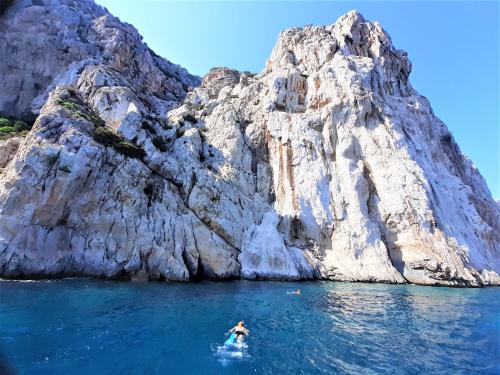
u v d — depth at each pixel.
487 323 20.58
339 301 25.59
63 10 70.69
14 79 60.66
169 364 12.45
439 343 16.47
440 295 30.44
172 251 31.98
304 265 37.59
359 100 48.22
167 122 48.31
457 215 46.38
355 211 41.78
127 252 29.84
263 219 41.09
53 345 13.28
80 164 29.14
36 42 63.81
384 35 61.78
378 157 45.44
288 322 19.17
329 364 13.34
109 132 34.81
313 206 43.00
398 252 40.28
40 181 27.23
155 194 34.75
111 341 14.23
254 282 33.47
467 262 39.66
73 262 27.94
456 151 61.25
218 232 36.69
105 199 30.81
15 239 25.75
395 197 42.44
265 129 50.88
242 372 12.17
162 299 22.61
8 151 35.44
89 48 67.69
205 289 27.56
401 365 13.55
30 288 22.56
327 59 57.53
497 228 53.84
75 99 39.03
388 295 29.23
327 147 47.25
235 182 42.16
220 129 49.47
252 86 58.38
